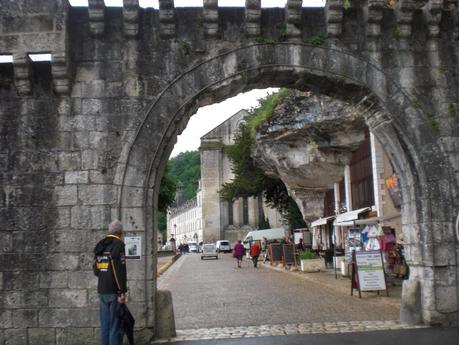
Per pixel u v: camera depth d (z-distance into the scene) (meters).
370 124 11.48
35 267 9.55
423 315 10.42
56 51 9.78
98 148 9.91
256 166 41.44
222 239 70.94
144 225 9.75
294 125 25.55
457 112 10.83
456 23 10.90
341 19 10.46
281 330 10.33
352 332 9.83
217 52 10.31
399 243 18.72
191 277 25.95
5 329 9.40
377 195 21.27
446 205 10.52
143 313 9.51
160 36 10.27
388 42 10.86
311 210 33.09
